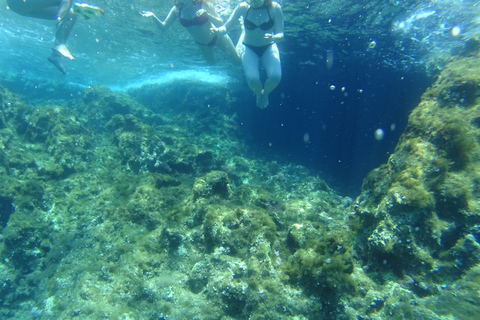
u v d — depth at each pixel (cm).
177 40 1331
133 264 377
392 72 1472
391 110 1808
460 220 310
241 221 374
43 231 566
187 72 1812
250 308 292
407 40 1108
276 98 1755
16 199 602
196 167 778
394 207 330
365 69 1502
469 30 941
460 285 274
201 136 1212
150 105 1627
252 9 588
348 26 1072
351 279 298
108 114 1165
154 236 412
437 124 390
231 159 1066
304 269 305
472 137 354
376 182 446
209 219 378
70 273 415
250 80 604
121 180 640
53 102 1734
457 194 319
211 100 1418
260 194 483
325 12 991
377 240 326
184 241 382
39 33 1463
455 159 351
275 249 347
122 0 1032
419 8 907
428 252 303
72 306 346
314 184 793
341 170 1653
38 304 432
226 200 453
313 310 282
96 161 786
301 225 369
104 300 347
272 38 553
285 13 1020
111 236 448
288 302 288
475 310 251
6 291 511
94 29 1334
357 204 462
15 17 1297
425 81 1396
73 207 604
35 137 815
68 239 526
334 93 1809
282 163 1377
